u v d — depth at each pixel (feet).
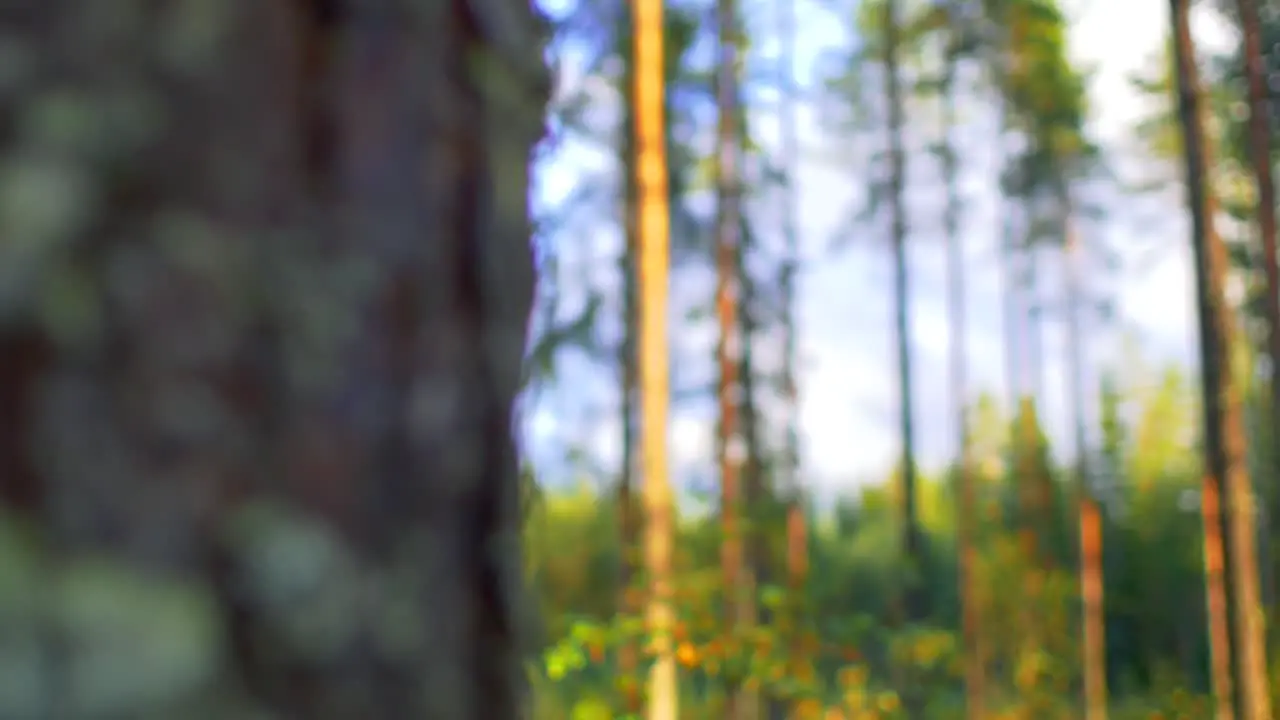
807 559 36.76
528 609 3.17
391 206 2.73
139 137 2.30
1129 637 75.97
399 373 2.71
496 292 3.10
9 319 2.14
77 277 2.20
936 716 22.11
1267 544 54.60
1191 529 80.28
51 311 2.16
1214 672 37.76
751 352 56.08
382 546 2.60
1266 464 53.93
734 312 45.16
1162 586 77.87
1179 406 88.12
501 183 3.16
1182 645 75.51
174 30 2.37
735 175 49.96
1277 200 43.80
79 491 2.16
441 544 2.79
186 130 2.37
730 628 17.54
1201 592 77.15
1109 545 80.43
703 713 21.77
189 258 2.32
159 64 2.35
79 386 2.18
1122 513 84.17
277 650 2.35
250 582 2.33
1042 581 50.44
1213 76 41.42
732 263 47.32
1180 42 27.37
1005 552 50.78
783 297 57.62
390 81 2.76
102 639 2.11
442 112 2.93
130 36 2.33
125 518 2.20
